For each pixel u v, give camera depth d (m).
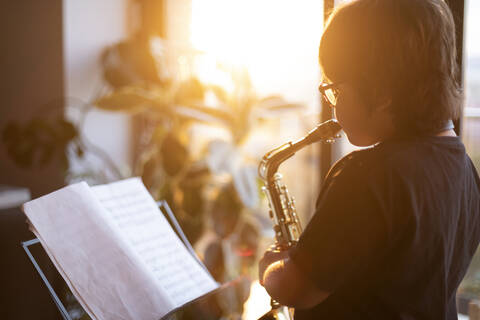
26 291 2.22
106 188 1.28
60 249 1.11
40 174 2.93
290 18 2.58
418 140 0.84
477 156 2.08
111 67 2.76
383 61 0.80
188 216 2.45
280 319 1.18
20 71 2.96
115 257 1.16
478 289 2.13
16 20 2.95
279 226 1.25
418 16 0.79
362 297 0.85
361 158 0.82
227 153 2.40
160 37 3.03
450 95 0.81
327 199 0.81
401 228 0.79
